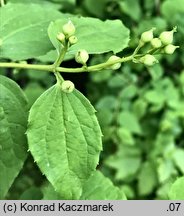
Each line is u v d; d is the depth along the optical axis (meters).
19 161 0.15
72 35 0.14
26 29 0.16
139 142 0.32
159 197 0.30
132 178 0.32
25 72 0.32
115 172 0.33
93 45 0.16
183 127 0.32
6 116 0.15
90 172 0.14
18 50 0.16
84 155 0.14
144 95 0.31
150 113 0.33
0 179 0.15
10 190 0.29
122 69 0.31
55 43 0.15
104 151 0.33
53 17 0.17
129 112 0.31
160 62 0.31
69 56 0.17
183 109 0.31
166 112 0.32
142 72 0.32
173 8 0.29
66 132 0.14
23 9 0.16
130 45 0.28
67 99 0.14
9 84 0.15
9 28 0.16
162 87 0.31
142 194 0.32
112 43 0.16
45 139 0.14
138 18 0.30
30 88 0.29
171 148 0.31
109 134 0.31
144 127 0.33
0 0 0.19
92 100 0.33
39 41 0.16
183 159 0.31
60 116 0.14
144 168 0.32
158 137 0.32
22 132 0.15
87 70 0.14
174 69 0.33
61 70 0.14
